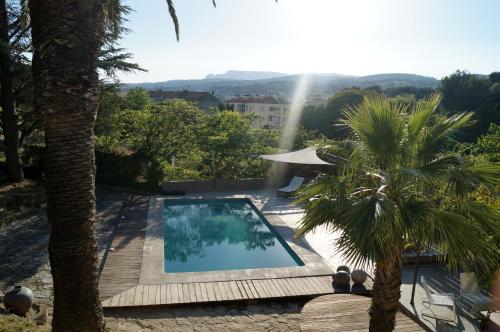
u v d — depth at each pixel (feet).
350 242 17.51
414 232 17.66
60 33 17.54
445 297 28.68
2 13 57.93
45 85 17.84
